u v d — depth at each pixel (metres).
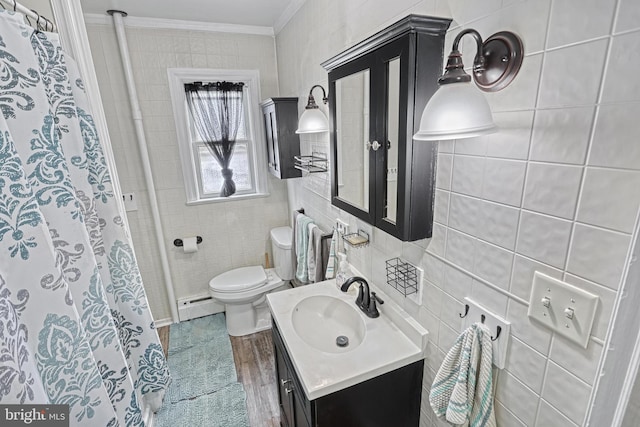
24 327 0.71
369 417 1.13
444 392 0.93
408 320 1.21
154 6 1.98
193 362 2.26
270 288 2.59
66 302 0.84
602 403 0.60
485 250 0.84
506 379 0.83
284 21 2.20
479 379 0.85
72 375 0.86
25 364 0.67
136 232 2.47
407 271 1.19
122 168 2.33
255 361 2.27
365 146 1.14
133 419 1.21
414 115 0.89
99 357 1.09
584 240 0.61
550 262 0.68
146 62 2.25
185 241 2.61
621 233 0.55
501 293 0.81
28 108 0.87
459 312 0.96
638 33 0.49
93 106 1.49
